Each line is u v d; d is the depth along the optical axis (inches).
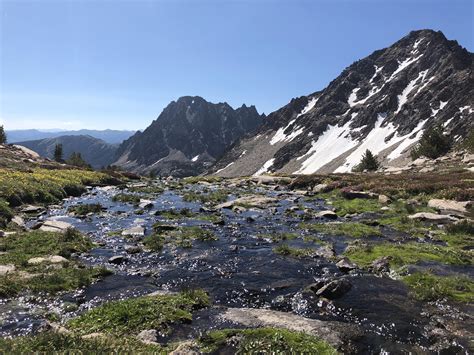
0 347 346.0
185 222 1080.8
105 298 549.0
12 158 2337.6
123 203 1411.2
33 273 616.4
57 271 626.5
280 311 506.6
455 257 707.4
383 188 1502.2
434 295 543.2
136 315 461.7
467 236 867.4
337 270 672.4
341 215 1181.7
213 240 883.4
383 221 1058.1
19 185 1299.2
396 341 425.7
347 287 571.8
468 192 1283.2
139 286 597.6
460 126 6122.1
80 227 999.0
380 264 677.9
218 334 414.3
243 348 382.6
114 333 419.2
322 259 735.1
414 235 898.1
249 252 787.4
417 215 1070.4
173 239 881.5
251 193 1747.0
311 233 946.7
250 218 1104.2
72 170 2283.5
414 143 6934.1
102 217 1137.4
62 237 821.9
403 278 619.2
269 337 406.0
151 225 1035.3
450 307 513.3
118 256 726.5
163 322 449.1
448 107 7593.5
